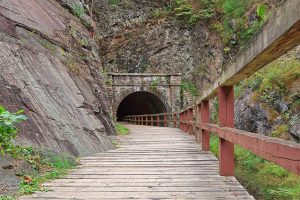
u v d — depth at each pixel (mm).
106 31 31281
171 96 28516
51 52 9727
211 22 28953
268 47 2250
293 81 13438
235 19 26594
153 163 6461
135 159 6980
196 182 4758
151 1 31688
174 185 4586
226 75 4285
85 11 17219
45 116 6914
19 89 6707
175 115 20953
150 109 36688
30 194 4098
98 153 7941
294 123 12391
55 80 8641
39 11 11211
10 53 7379
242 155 12234
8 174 4578
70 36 12578
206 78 28391
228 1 27422
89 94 11000
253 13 25422
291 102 13039
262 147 2609
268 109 13875
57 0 14289
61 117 7562
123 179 5004
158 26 31141
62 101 8227
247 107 15008
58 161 5891
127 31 31531
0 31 7750
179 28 30656
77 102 9125
